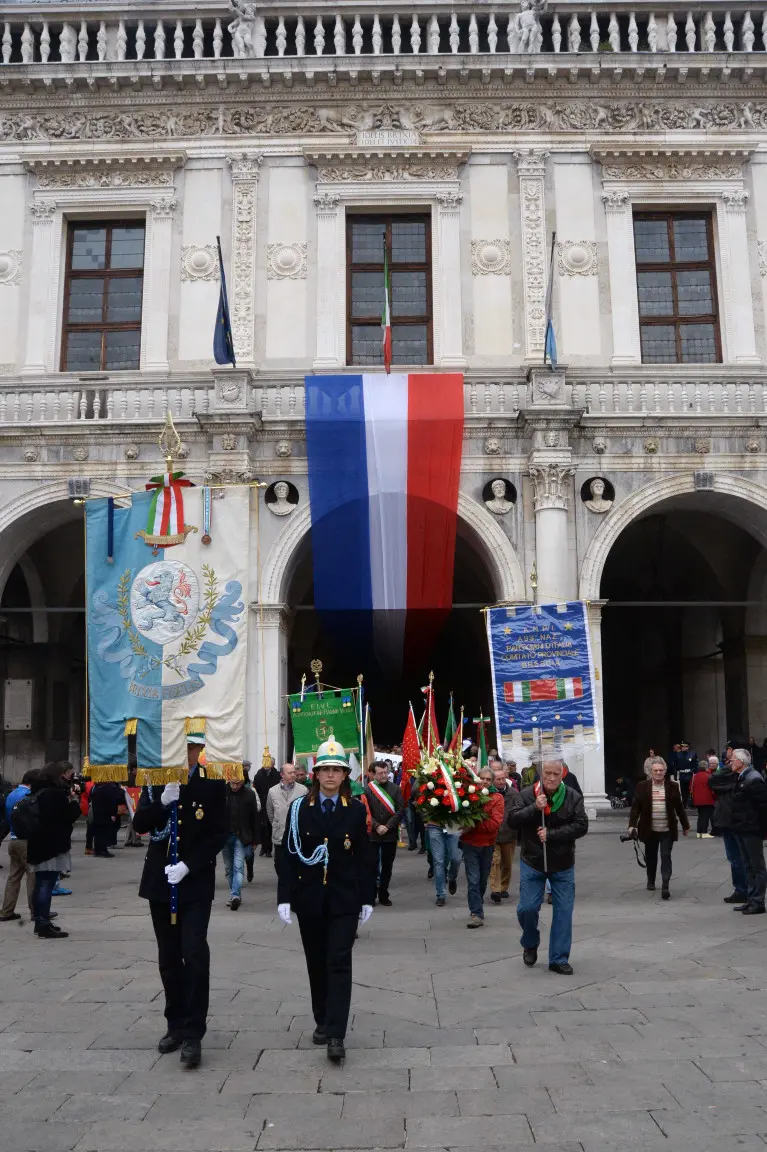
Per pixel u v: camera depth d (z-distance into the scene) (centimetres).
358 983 950
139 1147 575
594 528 2308
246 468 2295
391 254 2675
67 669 2953
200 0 2723
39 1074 696
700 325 2650
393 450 2291
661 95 2662
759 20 2752
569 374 2502
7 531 2350
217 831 762
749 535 2777
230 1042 766
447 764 1267
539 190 2636
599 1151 565
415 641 2358
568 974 976
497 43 2798
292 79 2639
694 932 1173
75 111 2684
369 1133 593
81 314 2680
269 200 2652
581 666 1288
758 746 2616
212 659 2173
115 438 2348
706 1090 654
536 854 995
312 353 2583
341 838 742
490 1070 697
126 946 1148
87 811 2347
